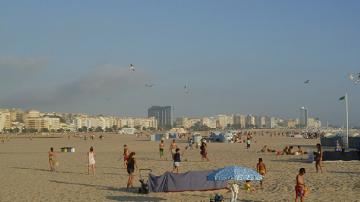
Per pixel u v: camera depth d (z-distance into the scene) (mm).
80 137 149750
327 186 22641
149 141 100938
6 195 21234
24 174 31219
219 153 51344
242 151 55031
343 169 30797
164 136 110438
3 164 40125
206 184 21516
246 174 16719
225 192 21109
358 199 18781
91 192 21969
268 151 52688
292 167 32750
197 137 80938
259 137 124312
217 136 89250
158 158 44969
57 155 53094
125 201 19219
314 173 28516
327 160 36406
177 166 29844
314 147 61938
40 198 20219
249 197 19625
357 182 23969
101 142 98312
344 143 55438
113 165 37531
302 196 17219
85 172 31969
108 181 26469
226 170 16938
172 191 21234
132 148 68562
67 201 19344
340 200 18609
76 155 53062
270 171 29969
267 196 19844
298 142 85188
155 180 21438
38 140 120500
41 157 50250
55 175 30297
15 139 130625
